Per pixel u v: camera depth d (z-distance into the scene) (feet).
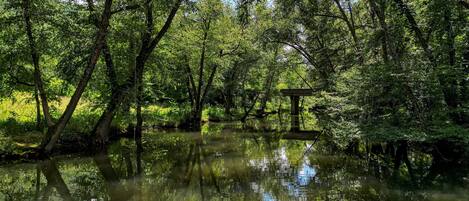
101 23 47.52
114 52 60.80
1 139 46.09
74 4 51.16
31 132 52.70
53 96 57.57
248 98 157.28
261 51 112.37
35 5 45.19
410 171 44.19
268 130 92.79
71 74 54.39
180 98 126.31
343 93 56.39
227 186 39.06
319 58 95.40
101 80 60.39
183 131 87.04
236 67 123.85
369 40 57.16
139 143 65.67
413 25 50.24
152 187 38.17
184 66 96.43
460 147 45.14
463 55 48.29
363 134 47.03
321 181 40.65
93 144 54.80
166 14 66.18
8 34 48.06
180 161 51.67
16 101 64.44
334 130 55.52
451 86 46.06
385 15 57.67
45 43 47.91
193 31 90.53
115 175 42.65
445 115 45.60
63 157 49.80
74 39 51.01
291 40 98.99
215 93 141.49
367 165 48.67
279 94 152.25
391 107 49.55
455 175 41.19
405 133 43.14
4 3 44.68
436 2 47.01
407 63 47.75
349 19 84.02
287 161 52.39
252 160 53.21
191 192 36.78
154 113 93.04
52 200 32.55
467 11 49.03
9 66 51.42
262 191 37.06
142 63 59.06
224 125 104.94
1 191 34.99
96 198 33.65
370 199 33.45
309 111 142.41
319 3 80.28
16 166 44.29
